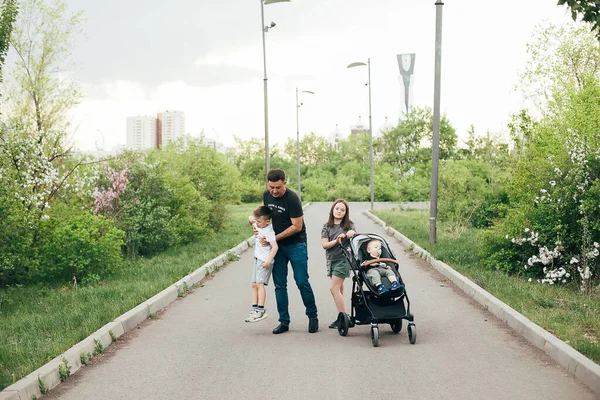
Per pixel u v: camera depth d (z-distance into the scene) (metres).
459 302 10.73
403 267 15.30
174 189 20.42
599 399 5.78
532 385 6.20
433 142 19.06
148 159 22.23
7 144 13.51
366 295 8.04
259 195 62.59
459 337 8.23
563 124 13.90
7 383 6.09
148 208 18.02
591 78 15.16
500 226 13.66
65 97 19.72
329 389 6.12
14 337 8.20
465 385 6.21
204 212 22.05
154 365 7.11
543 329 7.93
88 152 17.39
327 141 93.69
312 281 13.30
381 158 82.62
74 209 15.71
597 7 7.46
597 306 9.55
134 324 9.19
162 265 15.27
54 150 16.17
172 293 11.39
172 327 9.10
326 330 8.80
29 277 12.95
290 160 76.00
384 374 6.60
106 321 8.84
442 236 21.14
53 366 6.59
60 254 13.30
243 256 18.50
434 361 7.09
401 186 63.75
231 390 6.16
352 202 58.62
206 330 8.87
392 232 24.73
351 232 8.46
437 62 18.95
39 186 14.73
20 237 12.53
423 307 10.33
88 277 13.26
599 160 12.20
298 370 6.79
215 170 26.91
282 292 8.66
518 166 13.44
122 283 12.84
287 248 8.63
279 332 8.62
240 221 30.72
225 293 12.02
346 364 7.00
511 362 7.03
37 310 10.45
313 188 64.12
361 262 8.31
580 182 12.01
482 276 12.26
